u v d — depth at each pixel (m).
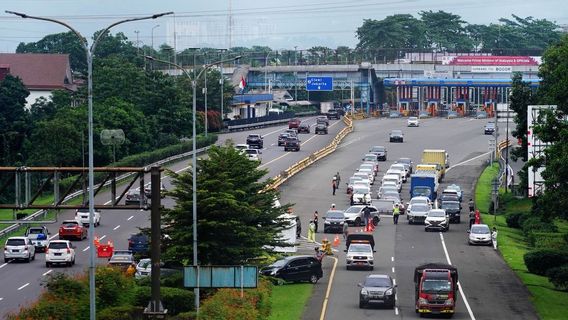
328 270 133.38
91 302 80.31
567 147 123.38
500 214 185.88
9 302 110.56
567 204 123.88
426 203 178.12
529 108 149.75
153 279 83.12
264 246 127.56
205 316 89.25
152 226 83.00
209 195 114.62
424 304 104.88
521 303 113.06
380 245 152.75
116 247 149.12
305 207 187.25
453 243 154.75
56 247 135.75
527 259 132.25
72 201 188.75
